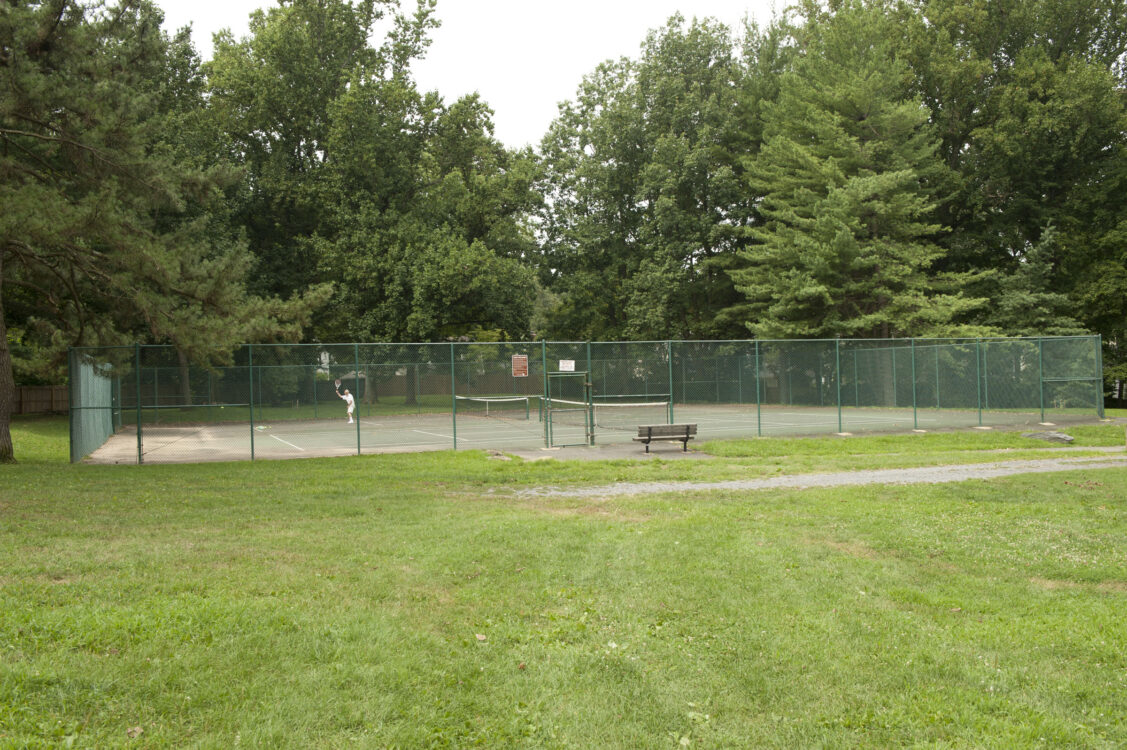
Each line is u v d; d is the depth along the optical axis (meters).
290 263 46.75
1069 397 26.48
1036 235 45.16
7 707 4.29
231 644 5.35
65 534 8.88
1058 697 4.92
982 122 44.38
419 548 8.55
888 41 42.91
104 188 15.54
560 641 5.85
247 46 46.47
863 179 37.69
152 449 23.09
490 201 48.41
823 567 7.92
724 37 51.12
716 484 14.27
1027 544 8.86
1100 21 46.31
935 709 4.73
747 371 30.75
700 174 47.22
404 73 48.44
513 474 15.64
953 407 28.62
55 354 19.27
